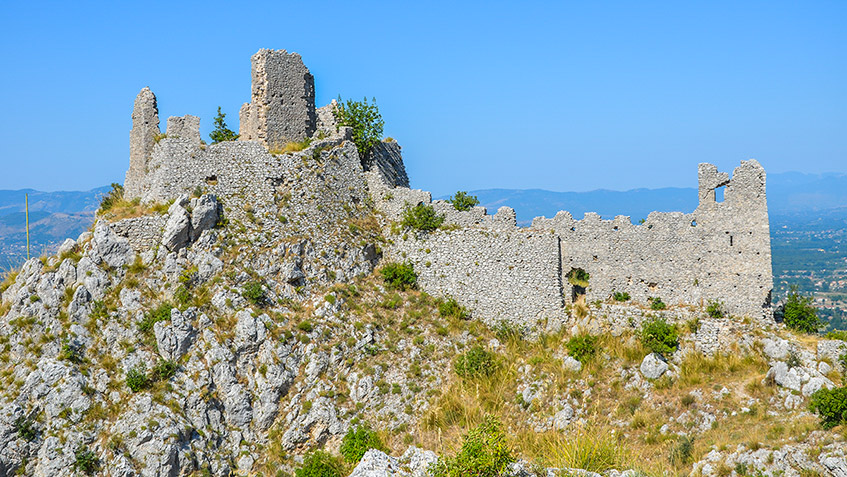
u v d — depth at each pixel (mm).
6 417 53969
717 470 47938
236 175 68938
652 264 64938
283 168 69312
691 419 54188
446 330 64312
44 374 55812
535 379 59688
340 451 56438
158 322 59438
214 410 57562
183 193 68562
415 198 70875
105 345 58594
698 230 64375
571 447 49719
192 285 62625
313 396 58781
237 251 64938
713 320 60938
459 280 67438
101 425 54688
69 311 59562
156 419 54875
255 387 59219
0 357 57750
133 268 62938
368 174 73688
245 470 56219
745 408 53375
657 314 62500
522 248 66312
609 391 57844
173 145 69812
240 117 76812
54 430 54125
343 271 67000
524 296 65875
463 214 69125
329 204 69500
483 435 42031
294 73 74312
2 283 64438
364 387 59312
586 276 67000
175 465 54156
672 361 59469
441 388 60250
